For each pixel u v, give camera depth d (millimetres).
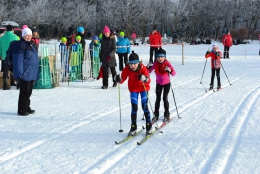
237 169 4184
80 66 12133
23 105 7023
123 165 4375
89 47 12664
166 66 6297
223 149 4836
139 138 5500
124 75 5680
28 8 43469
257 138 5379
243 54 24578
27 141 5336
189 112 7234
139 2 47750
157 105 6617
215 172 4062
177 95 9180
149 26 53438
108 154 4781
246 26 54719
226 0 55094
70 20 46500
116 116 6961
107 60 10195
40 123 6430
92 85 11125
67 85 11094
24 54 6887
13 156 4727
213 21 53438
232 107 7613
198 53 25672
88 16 46812
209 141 5285
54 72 10617
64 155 4738
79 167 4309
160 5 50938
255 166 4266
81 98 8898
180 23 50938
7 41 9547
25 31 6801
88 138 5520
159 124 6336
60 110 7500
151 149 4973
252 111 7191
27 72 6918
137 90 5664
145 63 17938
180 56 22750
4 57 9695
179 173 4098
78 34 12234
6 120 6672
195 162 4438
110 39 10219
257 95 9039
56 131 5891
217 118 6680
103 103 8227
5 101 8469
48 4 45188
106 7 49312
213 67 9891
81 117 6867
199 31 54000
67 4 47938
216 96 9008
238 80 11773
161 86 6520
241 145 5055
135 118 5621
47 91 9953
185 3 49531
